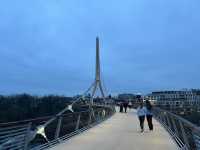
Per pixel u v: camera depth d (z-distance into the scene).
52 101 44.66
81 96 48.47
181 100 61.81
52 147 16.30
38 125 14.75
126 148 16.25
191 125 12.48
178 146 16.86
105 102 61.09
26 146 13.36
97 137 20.50
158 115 36.47
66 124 19.77
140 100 24.14
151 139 19.62
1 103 38.28
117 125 29.59
